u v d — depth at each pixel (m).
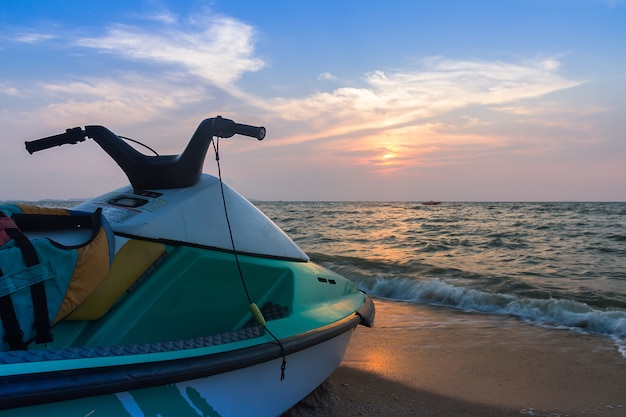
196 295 2.72
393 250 15.62
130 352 1.95
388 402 3.65
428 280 8.80
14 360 1.65
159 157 2.95
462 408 3.59
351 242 18.39
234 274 2.91
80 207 2.88
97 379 1.76
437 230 24.30
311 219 35.25
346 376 4.18
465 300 7.52
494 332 5.80
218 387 2.23
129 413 1.87
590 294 8.09
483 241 18.38
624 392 3.92
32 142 2.95
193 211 2.83
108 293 2.37
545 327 6.04
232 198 3.12
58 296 2.00
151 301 2.52
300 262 3.51
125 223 2.57
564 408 3.62
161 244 2.64
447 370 4.41
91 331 2.34
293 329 2.74
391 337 5.54
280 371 2.63
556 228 24.62
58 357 1.75
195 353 2.12
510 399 3.77
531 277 10.20
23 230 2.22
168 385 2.01
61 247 2.03
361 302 3.63
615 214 41.03
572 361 4.70
